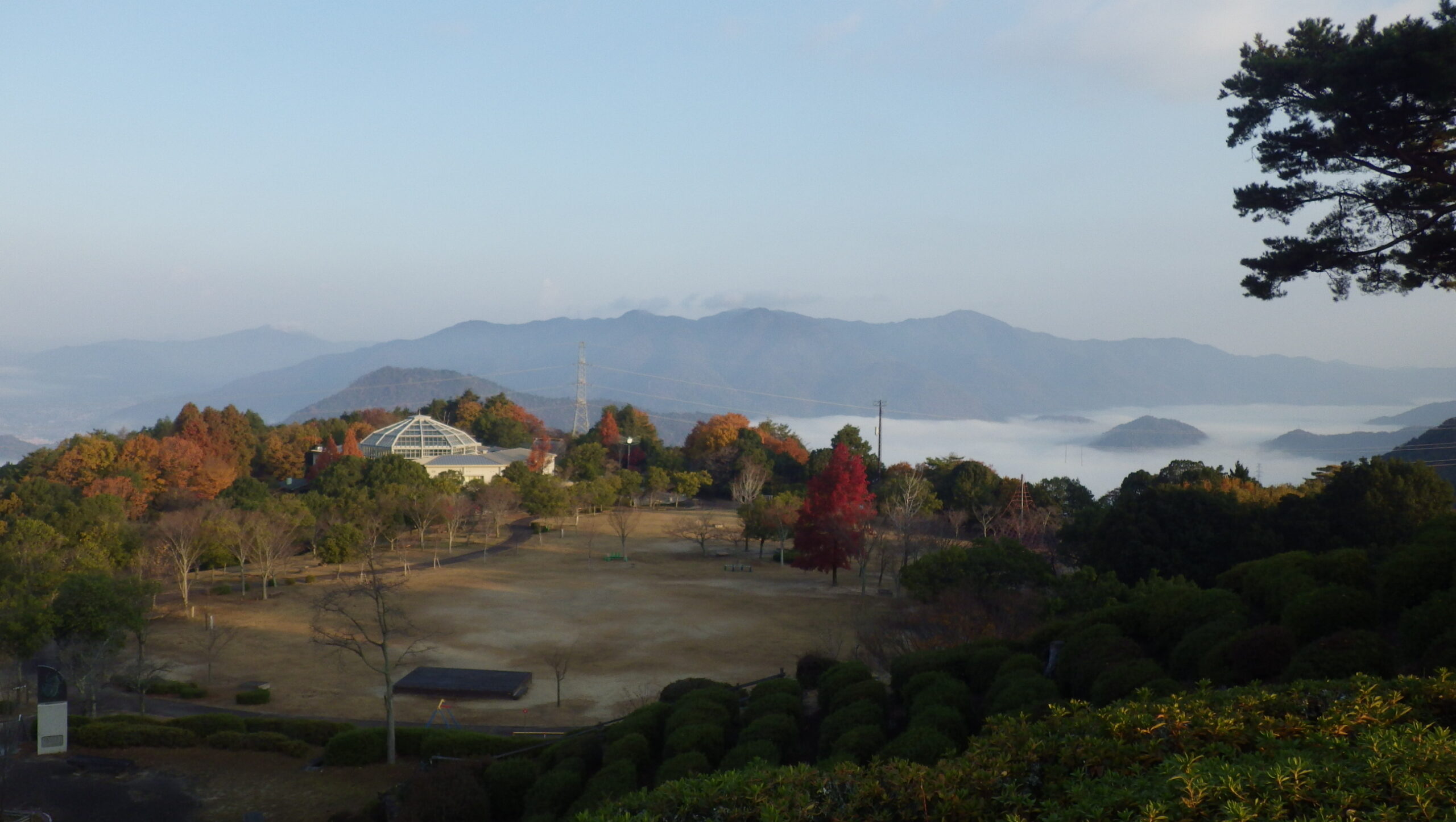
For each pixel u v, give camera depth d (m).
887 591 80.19
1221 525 57.81
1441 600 18.06
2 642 40.72
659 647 59.53
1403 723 11.36
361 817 26.38
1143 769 11.07
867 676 27.53
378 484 109.06
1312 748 10.68
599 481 130.12
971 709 23.48
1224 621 22.34
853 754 19.91
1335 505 60.38
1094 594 43.69
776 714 25.06
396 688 48.19
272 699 46.22
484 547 104.69
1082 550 69.19
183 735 33.97
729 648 59.19
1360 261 26.39
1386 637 20.61
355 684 49.78
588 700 47.34
